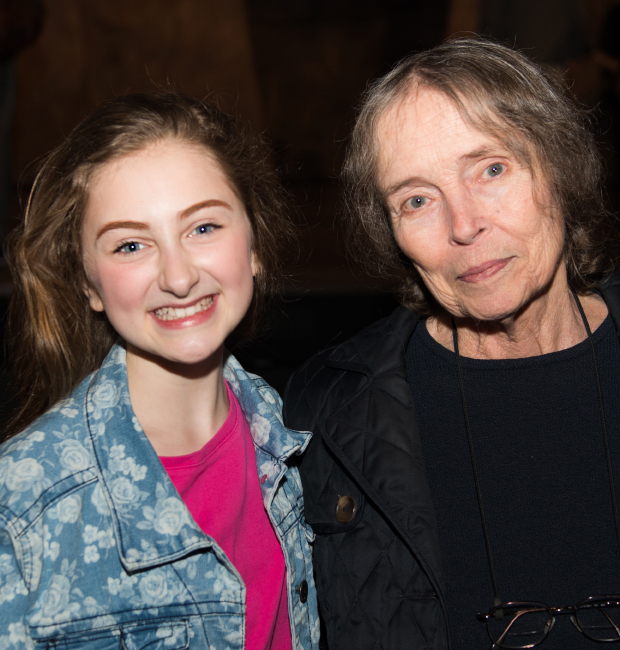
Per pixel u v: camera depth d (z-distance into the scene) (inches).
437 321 65.4
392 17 586.6
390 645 55.5
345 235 67.3
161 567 51.3
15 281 56.3
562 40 403.5
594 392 58.4
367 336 65.8
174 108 53.3
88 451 51.6
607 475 56.6
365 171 59.3
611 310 59.6
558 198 56.1
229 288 52.6
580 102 61.1
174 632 50.7
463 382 60.9
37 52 524.7
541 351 60.5
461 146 53.4
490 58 55.0
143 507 51.1
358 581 57.8
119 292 50.4
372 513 58.9
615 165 289.9
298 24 590.2
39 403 56.0
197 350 51.4
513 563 56.2
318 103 586.2
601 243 62.4
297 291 221.1
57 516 48.6
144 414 55.2
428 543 54.8
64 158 52.1
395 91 55.6
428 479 59.7
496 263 54.8
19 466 48.7
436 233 56.4
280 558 58.9
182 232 50.5
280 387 148.9
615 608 54.0
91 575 49.2
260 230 59.4
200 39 580.1
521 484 57.6
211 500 56.0
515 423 59.1
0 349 137.6
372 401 60.6
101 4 552.1
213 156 52.7
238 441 58.9
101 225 50.1
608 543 55.4
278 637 58.1
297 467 63.8
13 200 353.1
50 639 47.3
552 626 54.2
